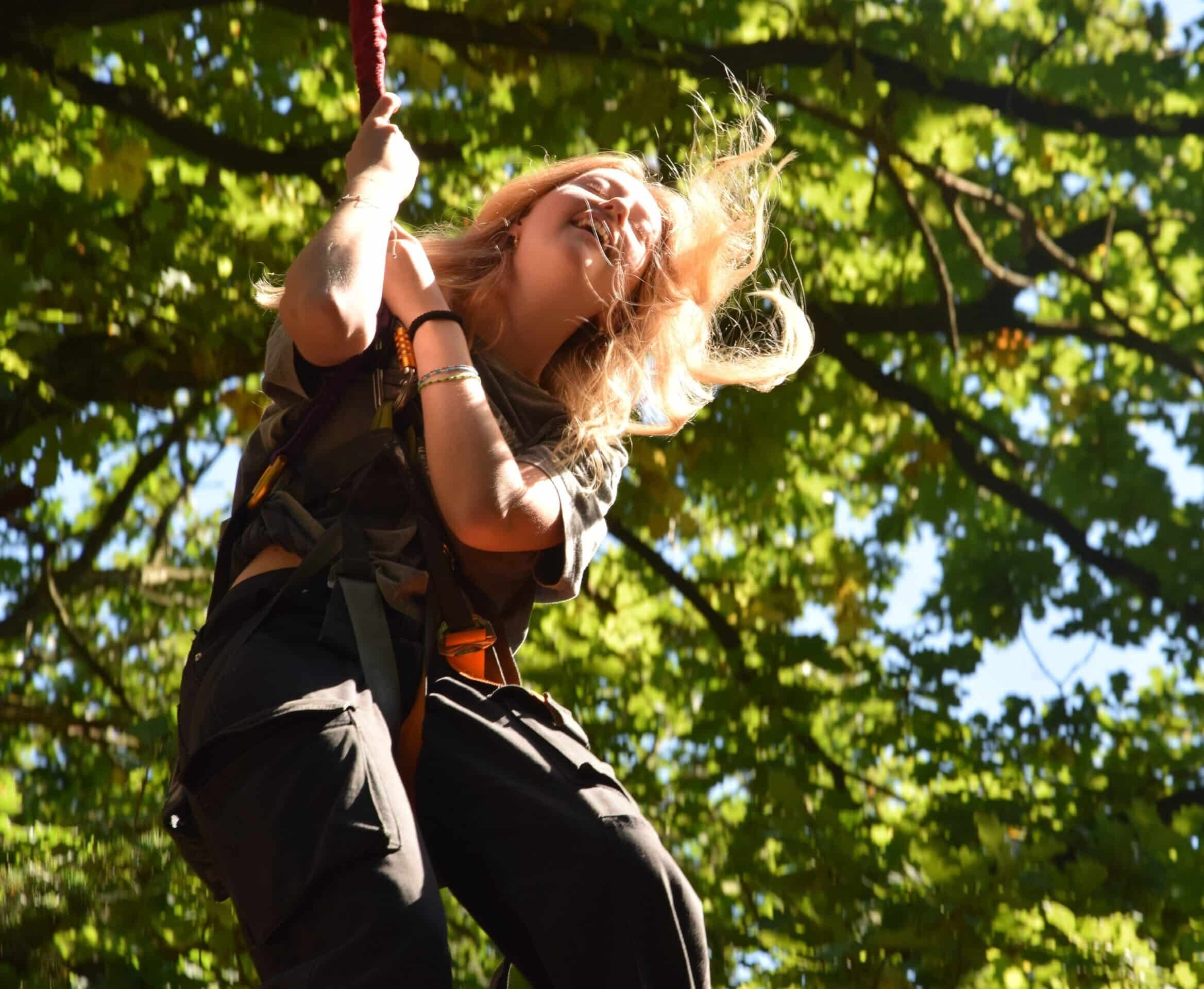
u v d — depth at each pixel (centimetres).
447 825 299
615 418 351
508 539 305
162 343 1089
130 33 1177
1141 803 1067
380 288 304
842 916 966
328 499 313
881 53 1382
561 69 1235
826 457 1638
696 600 1421
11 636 1321
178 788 298
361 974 244
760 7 1348
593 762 300
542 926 283
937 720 1312
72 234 1090
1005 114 1477
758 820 1072
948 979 919
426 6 1212
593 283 345
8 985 866
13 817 1127
